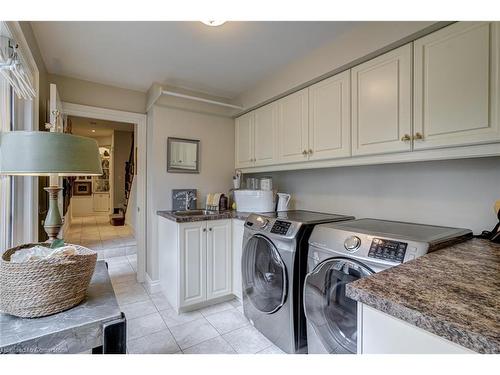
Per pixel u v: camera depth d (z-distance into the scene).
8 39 1.32
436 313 0.61
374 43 1.59
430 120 1.37
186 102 2.89
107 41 1.93
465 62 1.24
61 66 2.34
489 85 1.17
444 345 0.60
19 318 0.82
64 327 0.78
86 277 0.94
